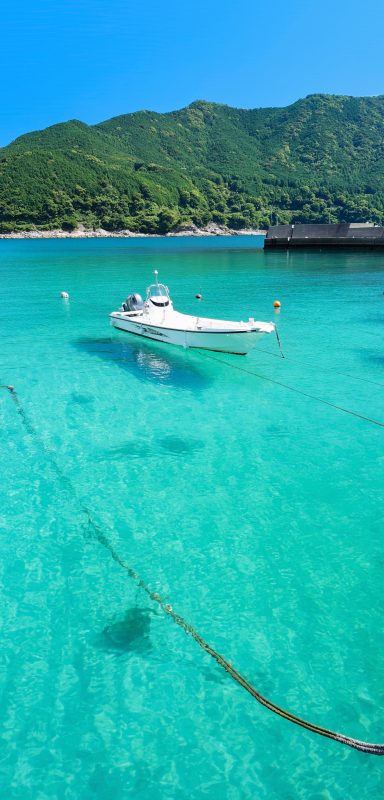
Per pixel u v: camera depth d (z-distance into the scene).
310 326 22.19
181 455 10.20
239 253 73.88
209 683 5.20
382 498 8.57
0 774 4.34
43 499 8.64
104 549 7.32
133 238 181.88
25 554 7.22
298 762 4.43
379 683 5.17
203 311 25.86
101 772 4.35
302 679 5.21
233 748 4.55
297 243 67.00
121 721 4.80
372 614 6.06
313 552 7.19
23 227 173.12
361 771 4.37
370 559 7.04
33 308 27.22
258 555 7.14
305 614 6.07
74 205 187.88
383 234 59.81
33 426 11.65
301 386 14.34
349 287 33.84
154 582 6.65
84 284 37.59
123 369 15.98
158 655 5.54
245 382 14.71
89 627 5.92
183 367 16.19
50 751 4.53
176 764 4.41
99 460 10.02
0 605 6.25
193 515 8.14
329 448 10.47
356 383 14.56
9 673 5.30
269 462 9.88
